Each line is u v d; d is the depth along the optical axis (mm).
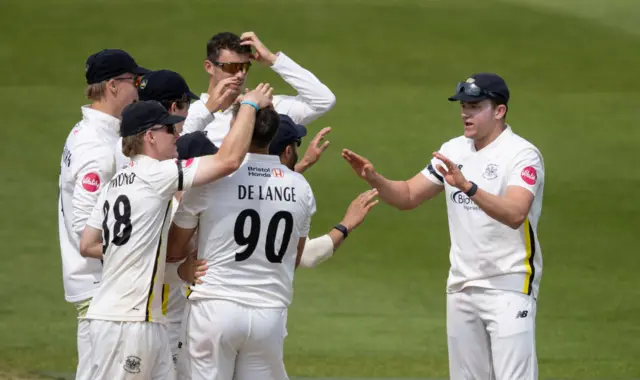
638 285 44156
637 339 37844
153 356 18906
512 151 21688
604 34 88188
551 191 55844
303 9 90938
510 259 21734
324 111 24625
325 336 37375
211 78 23734
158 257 18891
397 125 66250
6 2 89562
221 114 23609
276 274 19484
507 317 21594
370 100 71250
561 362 35062
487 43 84875
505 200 20766
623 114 69562
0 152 59000
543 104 71312
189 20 86938
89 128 21234
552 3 96375
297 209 19609
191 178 18578
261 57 24141
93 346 18906
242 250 19125
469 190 20500
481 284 21859
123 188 18891
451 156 22688
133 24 85688
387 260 46906
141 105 19109
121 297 18781
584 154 61781
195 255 19938
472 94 21719
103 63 21422
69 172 21297
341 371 33219
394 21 89000
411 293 42906
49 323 38094
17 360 33219
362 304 41344
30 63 76562
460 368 22609
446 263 46781
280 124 20328
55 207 51812
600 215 52719
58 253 46281
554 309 41250
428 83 75625
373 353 35562
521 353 21609
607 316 40531
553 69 79500
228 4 91125
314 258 20969
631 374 33750
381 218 52094
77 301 21719
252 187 19203
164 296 19766
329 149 61438
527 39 86250
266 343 19391
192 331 19281
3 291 41438
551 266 46312
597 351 36406
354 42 83750
